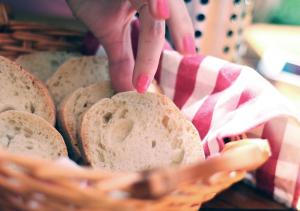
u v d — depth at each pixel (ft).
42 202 0.96
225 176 1.05
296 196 1.35
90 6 1.33
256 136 1.38
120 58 1.39
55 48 1.69
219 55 1.73
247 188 1.44
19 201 0.99
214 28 1.69
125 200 0.94
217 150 1.34
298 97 1.68
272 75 1.79
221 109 1.42
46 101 1.41
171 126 1.36
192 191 1.02
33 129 1.27
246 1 1.73
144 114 1.36
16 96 1.38
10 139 1.26
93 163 1.30
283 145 1.34
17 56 1.63
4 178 0.96
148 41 1.21
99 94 1.47
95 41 1.65
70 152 1.40
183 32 1.32
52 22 1.90
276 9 2.45
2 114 1.26
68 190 0.92
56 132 1.28
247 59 2.01
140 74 1.23
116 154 1.32
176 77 1.53
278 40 2.14
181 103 1.53
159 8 1.06
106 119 1.36
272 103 1.31
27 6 1.93
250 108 1.35
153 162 1.33
